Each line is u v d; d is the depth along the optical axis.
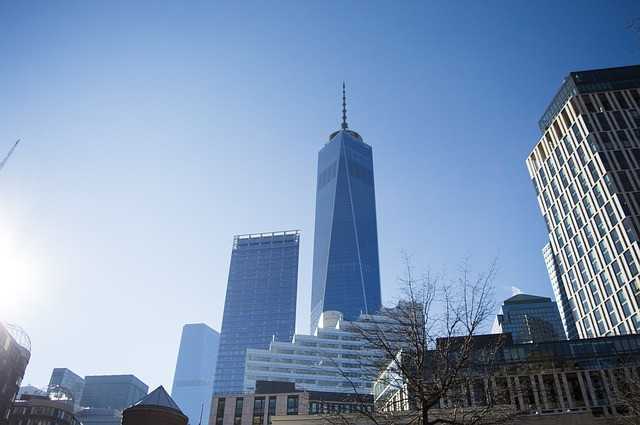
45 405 127.25
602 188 118.06
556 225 136.00
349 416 27.67
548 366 79.88
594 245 118.62
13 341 110.00
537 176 147.62
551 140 141.88
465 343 23.73
